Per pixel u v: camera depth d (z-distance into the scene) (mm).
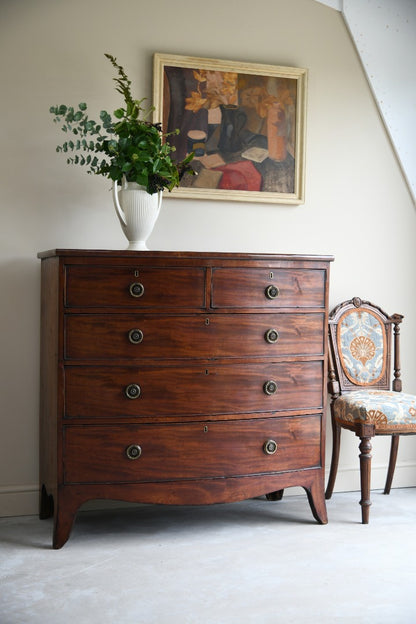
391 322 3787
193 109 3559
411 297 3992
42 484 3256
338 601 2432
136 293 2904
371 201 3896
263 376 3082
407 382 3982
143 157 3088
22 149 3355
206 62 3549
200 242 3627
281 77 3678
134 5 3482
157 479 2959
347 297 3871
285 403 3129
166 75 3514
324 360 3215
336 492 3836
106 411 2906
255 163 3658
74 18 3400
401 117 3873
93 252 2859
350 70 3834
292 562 2781
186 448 2982
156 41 3520
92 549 2908
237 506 3539
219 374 3014
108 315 2898
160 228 3568
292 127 3711
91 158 3443
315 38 3766
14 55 3322
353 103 3846
